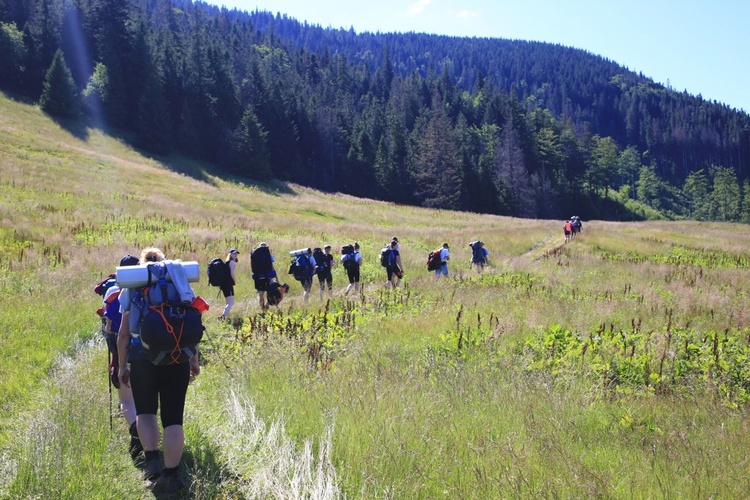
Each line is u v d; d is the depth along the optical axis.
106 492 3.97
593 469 4.44
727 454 4.82
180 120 81.75
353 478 4.21
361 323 10.87
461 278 19.48
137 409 4.39
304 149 100.56
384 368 7.52
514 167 107.94
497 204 98.69
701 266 27.69
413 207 77.06
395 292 14.98
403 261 25.19
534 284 18.77
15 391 6.61
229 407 5.81
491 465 4.34
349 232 36.59
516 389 6.57
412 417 5.30
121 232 26.64
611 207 142.00
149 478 4.29
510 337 9.60
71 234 24.48
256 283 13.77
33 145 49.00
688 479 4.25
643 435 5.36
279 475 4.28
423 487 4.00
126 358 4.38
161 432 5.16
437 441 4.76
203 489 4.10
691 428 5.66
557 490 3.96
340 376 7.02
